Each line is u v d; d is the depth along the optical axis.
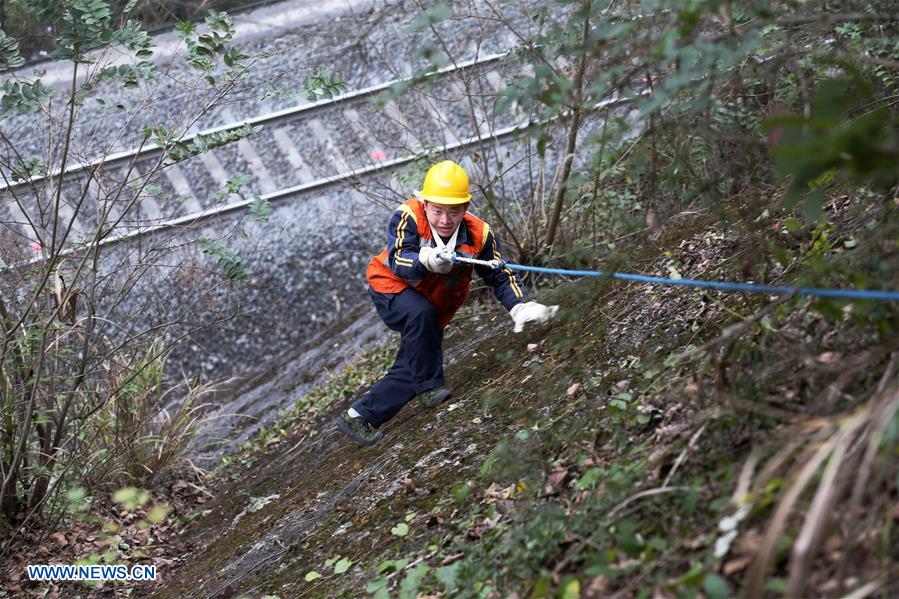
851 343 2.71
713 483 2.51
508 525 3.03
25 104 4.56
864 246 2.88
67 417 5.61
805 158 1.91
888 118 3.00
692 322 3.78
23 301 5.26
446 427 4.44
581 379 3.89
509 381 4.54
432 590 3.00
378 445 4.86
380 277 4.75
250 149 9.84
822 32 3.28
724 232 4.31
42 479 5.18
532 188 6.03
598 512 2.69
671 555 2.36
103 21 4.48
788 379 2.74
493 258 4.64
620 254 3.42
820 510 1.88
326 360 7.81
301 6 10.98
